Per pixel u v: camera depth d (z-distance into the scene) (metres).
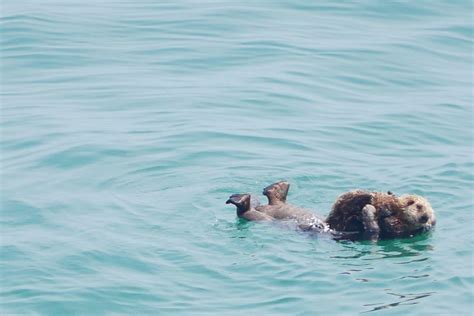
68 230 23.44
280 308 19.94
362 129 30.30
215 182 26.39
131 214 24.34
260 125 30.28
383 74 34.81
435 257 22.20
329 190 26.22
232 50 35.94
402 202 23.50
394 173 27.28
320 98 32.59
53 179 26.61
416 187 26.33
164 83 33.38
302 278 21.08
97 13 39.03
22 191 25.81
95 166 27.38
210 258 21.97
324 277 21.12
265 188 24.89
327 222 23.70
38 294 20.47
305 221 23.66
